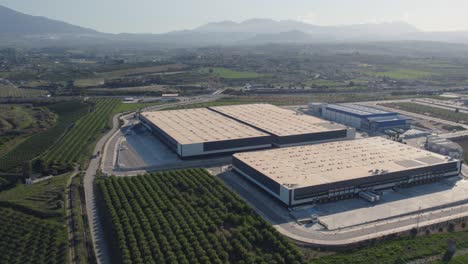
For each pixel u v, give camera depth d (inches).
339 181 4507.9
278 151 5649.6
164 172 5226.4
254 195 4699.8
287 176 4640.8
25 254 3449.8
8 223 3959.2
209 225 3838.6
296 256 3344.0
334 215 4183.1
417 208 4350.4
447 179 5216.5
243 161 5201.8
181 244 3508.9
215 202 4320.9
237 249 3442.4
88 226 3939.5
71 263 3326.8
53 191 4724.4
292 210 4279.0
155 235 3673.7
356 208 4350.4
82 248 3538.4
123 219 3870.6
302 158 5319.9
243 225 3863.2
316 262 3324.3
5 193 4768.7
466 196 4675.2
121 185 4813.0
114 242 3597.4
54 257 3373.5
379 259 3361.2
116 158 6063.0
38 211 4168.3
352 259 3363.7
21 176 5369.1
